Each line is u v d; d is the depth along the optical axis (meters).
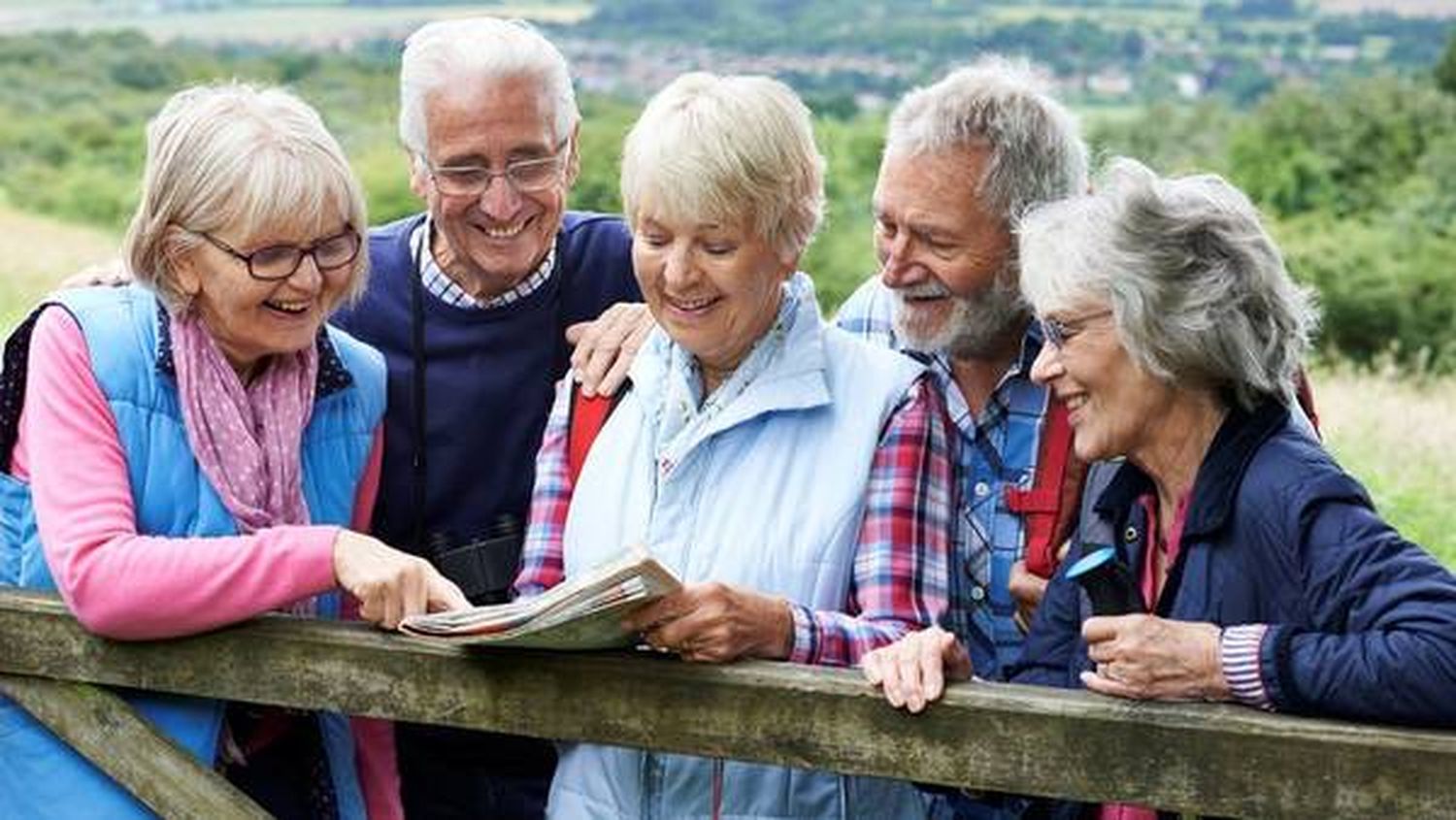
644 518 3.66
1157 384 3.33
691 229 3.55
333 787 3.80
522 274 4.25
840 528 3.59
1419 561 3.10
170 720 3.58
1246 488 3.24
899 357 3.74
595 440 3.79
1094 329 3.34
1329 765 3.08
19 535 3.62
